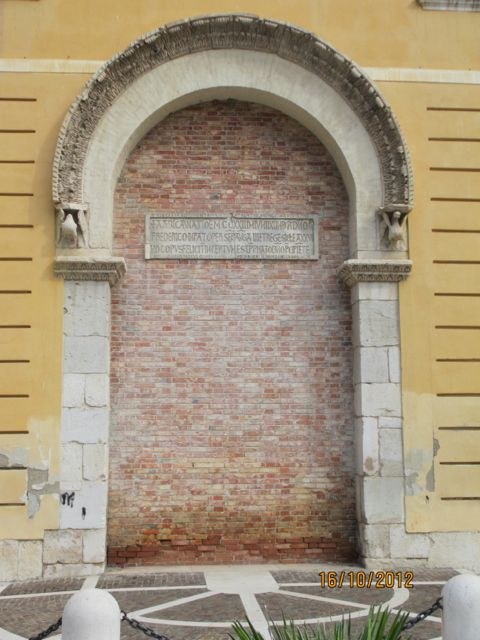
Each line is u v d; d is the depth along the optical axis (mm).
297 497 11695
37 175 11539
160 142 12297
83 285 11336
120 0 12016
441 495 11297
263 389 11883
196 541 11492
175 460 11633
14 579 10648
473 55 12312
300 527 11625
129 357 11773
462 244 11859
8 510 10797
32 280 11281
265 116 12414
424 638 7598
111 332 11789
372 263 11523
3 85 11680
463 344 11633
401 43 12281
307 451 11797
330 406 11906
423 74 12211
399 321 11609
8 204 11430
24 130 11625
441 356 11594
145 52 11727
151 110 11852
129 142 11875
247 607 8750
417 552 11141
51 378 11109
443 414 11461
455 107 12172
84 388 11117
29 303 11234
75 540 10805
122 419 11633
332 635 5371
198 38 11875
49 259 11352
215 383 11844
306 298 12133
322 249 12250
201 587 9859
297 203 12312
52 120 11680
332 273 12203
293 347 12008
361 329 11555
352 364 12000
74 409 11062
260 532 11578
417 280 11719
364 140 12000
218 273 12094
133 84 11883
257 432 11781
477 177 12031
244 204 12266
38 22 11891
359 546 11438
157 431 11664
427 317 11648
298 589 9727
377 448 11344
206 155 12320
